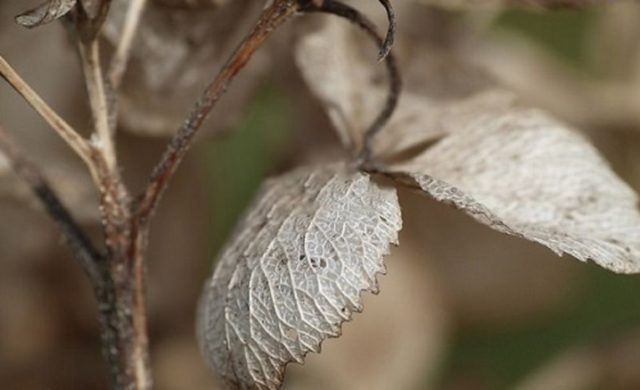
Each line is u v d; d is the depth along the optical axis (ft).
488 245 0.89
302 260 0.63
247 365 0.63
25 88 0.65
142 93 0.73
